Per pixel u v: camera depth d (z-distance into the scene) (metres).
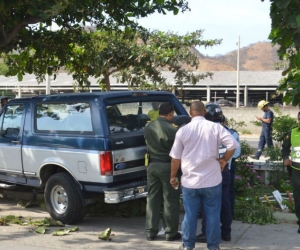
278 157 10.52
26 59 11.36
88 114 8.04
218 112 7.50
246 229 8.03
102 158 7.71
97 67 12.17
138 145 8.07
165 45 13.37
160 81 13.59
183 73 13.38
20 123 9.05
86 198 8.20
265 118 15.56
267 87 37.44
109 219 8.91
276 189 10.31
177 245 7.27
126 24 10.49
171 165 6.73
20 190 10.31
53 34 10.90
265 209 8.63
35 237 7.71
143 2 9.73
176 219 7.42
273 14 5.14
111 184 7.79
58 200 8.45
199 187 6.43
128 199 7.83
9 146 9.12
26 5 8.45
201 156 6.42
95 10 9.85
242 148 10.42
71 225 8.41
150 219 7.49
